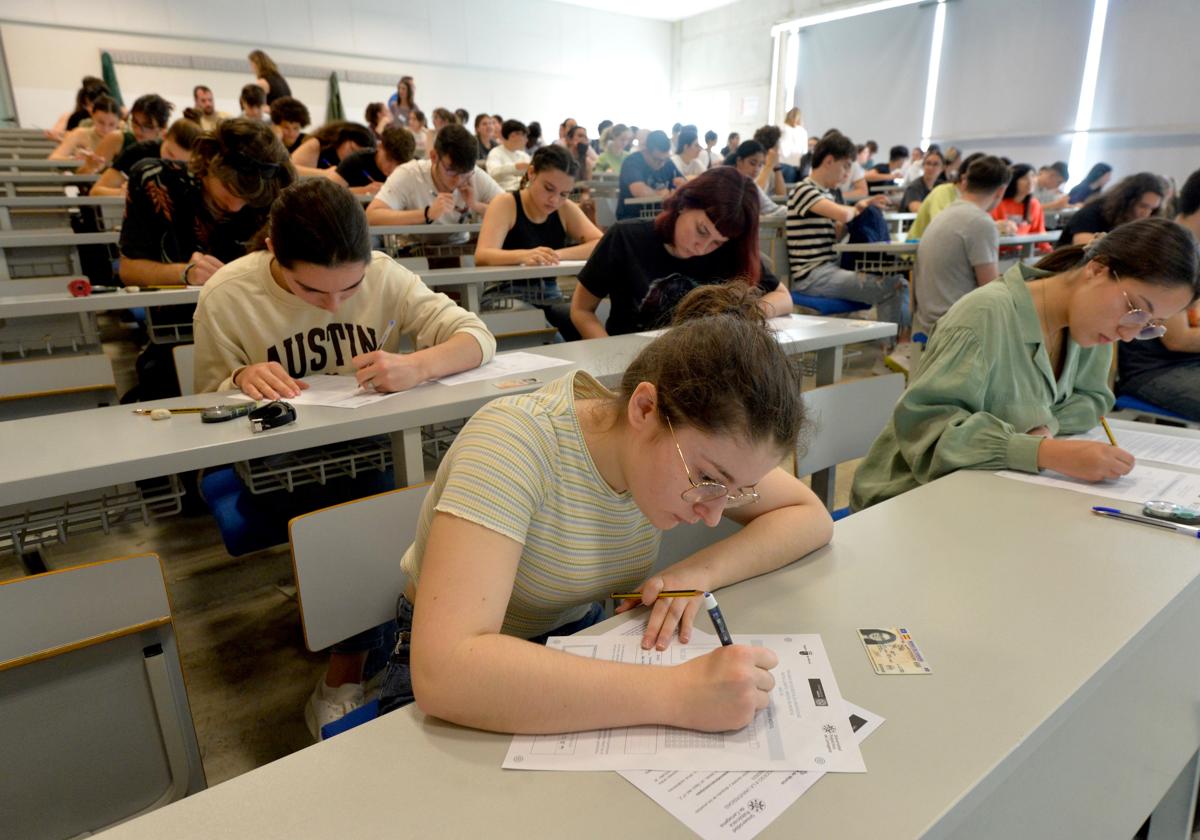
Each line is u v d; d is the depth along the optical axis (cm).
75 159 455
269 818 50
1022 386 131
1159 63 702
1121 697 84
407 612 99
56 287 264
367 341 158
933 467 126
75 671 85
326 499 139
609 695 59
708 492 65
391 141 402
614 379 140
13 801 84
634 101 1216
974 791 53
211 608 192
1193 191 234
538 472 74
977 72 841
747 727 59
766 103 1101
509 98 1091
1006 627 72
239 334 147
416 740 58
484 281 253
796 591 80
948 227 313
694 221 212
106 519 107
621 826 49
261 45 893
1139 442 134
